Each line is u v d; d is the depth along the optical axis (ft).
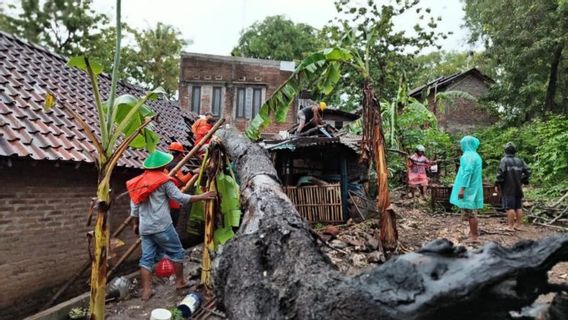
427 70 97.71
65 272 18.06
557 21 55.36
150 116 13.17
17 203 15.84
